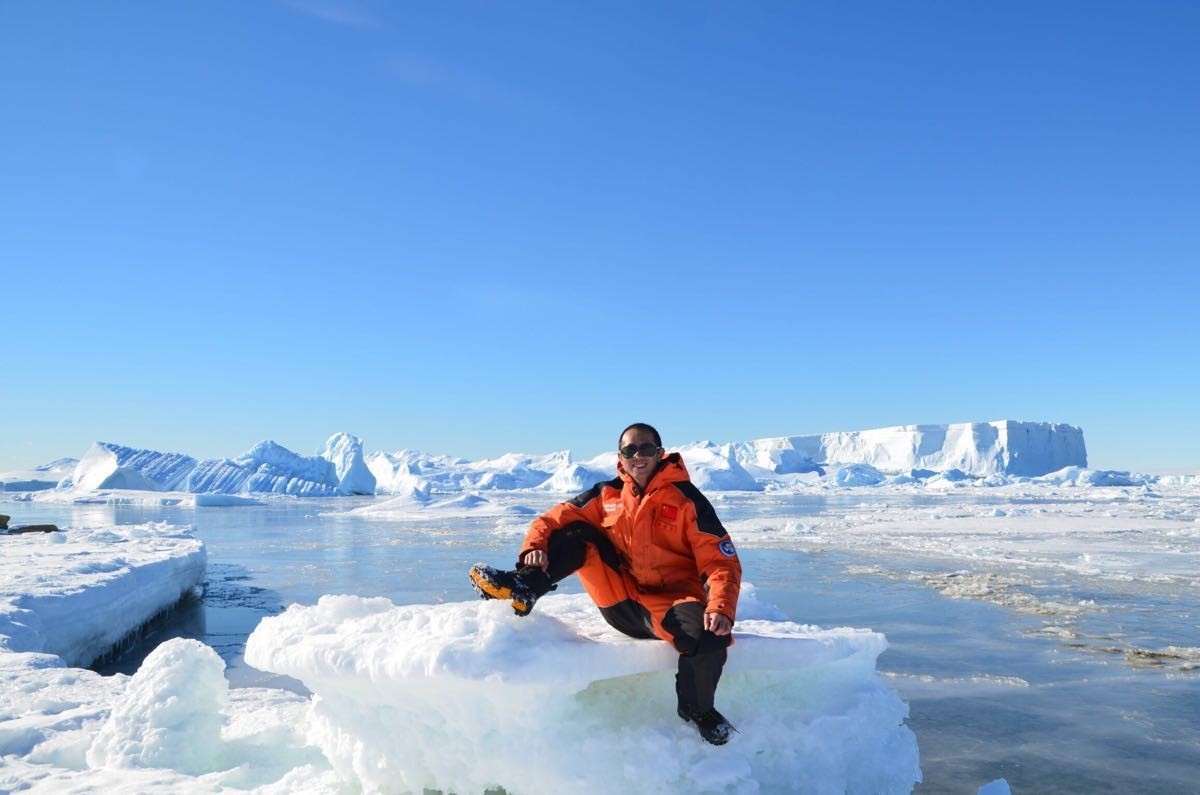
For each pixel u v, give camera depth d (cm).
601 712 232
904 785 264
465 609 233
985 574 1067
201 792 246
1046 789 327
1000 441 10750
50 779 256
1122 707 450
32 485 7606
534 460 12250
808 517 2712
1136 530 1847
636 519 242
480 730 219
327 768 272
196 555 991
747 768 222
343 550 1594
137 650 675
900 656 583
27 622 500
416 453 13500
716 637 217
